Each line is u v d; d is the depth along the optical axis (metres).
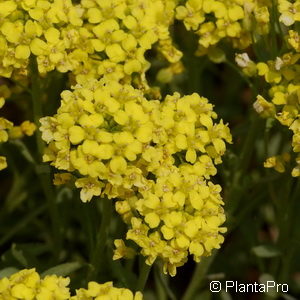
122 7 0.37
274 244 0.40
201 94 0.42
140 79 0.37
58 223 0.39
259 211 0.43
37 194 0.43
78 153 0.34
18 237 0.43
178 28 0.43
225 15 0.38
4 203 0.43
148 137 0.34
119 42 0.36
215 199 0.34
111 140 0.34
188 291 0.40
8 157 0.41
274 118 0.37
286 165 0.37
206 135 0.35
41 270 0.38
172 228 0.34
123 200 0.35
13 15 0.36
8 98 0.40
